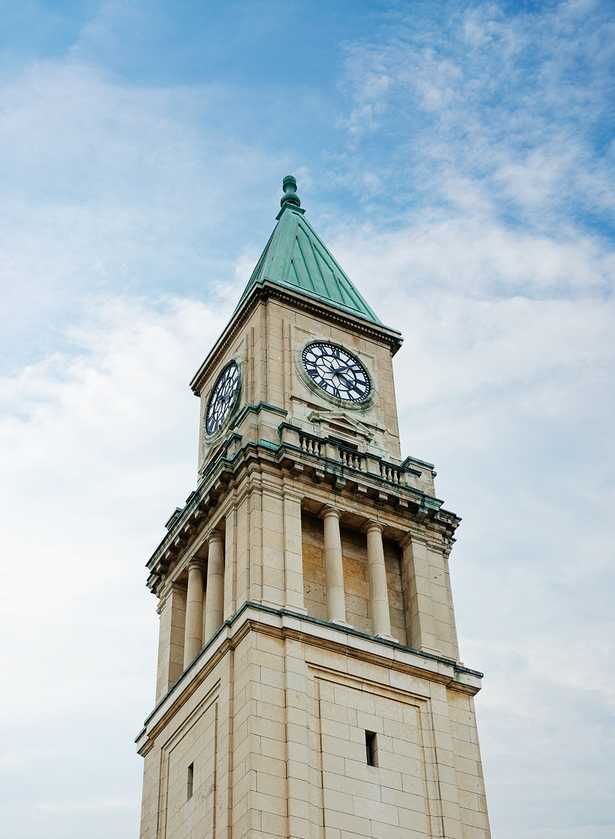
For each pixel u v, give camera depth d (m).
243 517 74.00
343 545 76.50
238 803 62.44
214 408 88.62
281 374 84.00
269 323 86.38
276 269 92.62
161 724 73.62
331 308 89.50
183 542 79.62
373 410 86.06
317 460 75.81
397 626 74.88
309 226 101.38
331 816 63.12
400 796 65.75
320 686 67.62
